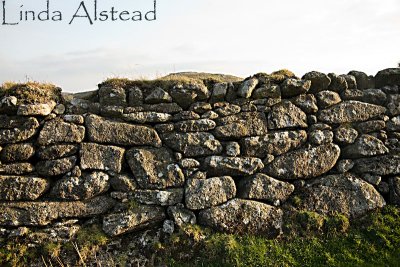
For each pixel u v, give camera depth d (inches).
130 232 136.4
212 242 132.1
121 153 140.2
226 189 140.9
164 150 143.2
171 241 132.8
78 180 136.5
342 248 131.9
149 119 143.6
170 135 143.5
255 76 153.1
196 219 138.9
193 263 129.0
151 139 142.6
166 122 145.3
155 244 132.5
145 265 129.9
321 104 151.8
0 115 138.6
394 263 125.1
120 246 133.9
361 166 149.1
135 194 138.6
